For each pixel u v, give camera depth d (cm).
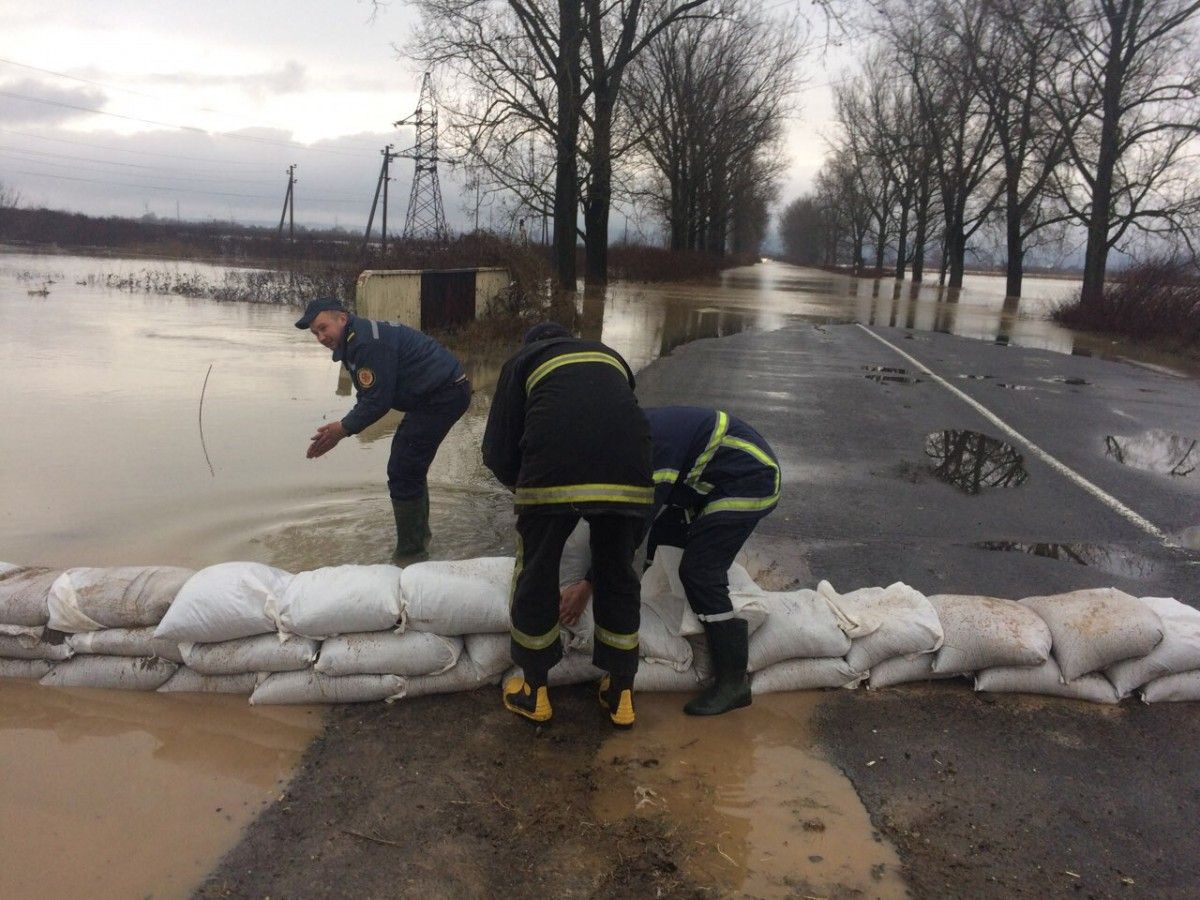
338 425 429
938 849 252
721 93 4147
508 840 248
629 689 306
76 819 250
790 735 311
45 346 1168
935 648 338
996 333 2009
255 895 223
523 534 289
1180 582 469
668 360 1281
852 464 709
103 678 323
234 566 325
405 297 1193
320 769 278
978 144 3838
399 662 315
